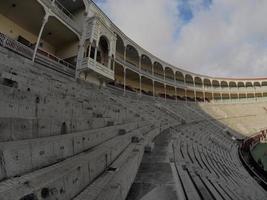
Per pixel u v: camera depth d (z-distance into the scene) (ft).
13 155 15.33
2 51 51.13
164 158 39.96
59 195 15.46
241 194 40.86
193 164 45.01
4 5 78.38
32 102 23.70
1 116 19.07
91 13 100.78
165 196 23.80
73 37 97.09
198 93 219.20
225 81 222.69
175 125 106.83
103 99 65.10
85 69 87.15
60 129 25.79
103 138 34.12
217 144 103.24
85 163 20.44
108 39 104.94
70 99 36.78
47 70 62.49
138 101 118.62
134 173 29.40
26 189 13.20
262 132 162.61
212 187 33.42
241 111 200.54
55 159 20.06
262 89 228.22
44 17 76.95
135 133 49.06
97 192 18.56
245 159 98.27
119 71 143.33
